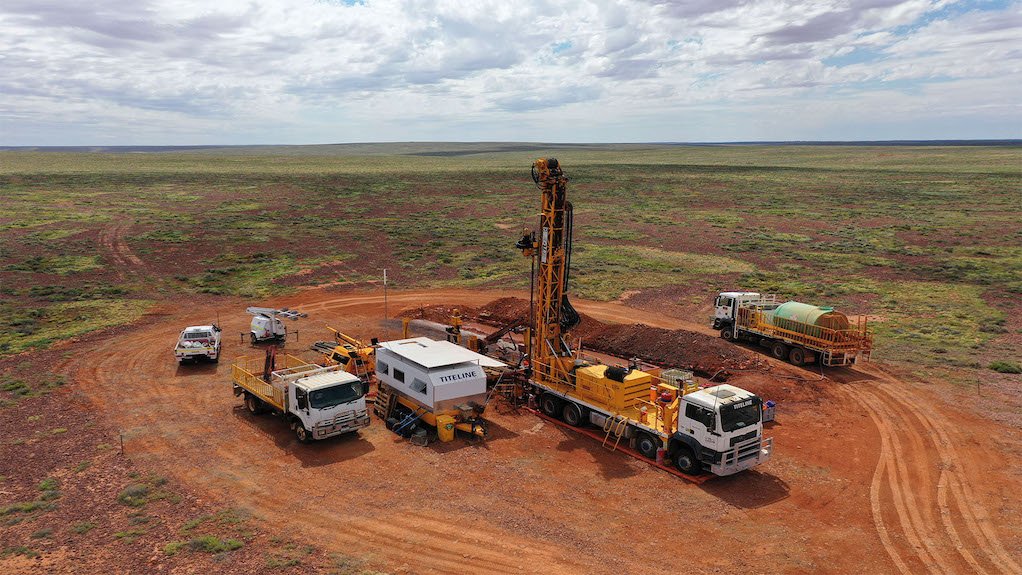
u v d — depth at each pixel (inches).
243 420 968.9
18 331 1492.4
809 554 630.5
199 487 750.5
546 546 637.9
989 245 2807.6
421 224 3395.7
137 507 700.7
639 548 637.3
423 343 1018.7
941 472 814.5
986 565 612.7
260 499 724.0
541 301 1008.9
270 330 1419.8
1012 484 780.0
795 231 3255.4
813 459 852.0
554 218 978.7
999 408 1038.4
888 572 601.6
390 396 966.4
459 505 717.3
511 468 815.7
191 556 602.2
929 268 2335.1
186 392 1093.1
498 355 1171.3
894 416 1009.5
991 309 1753.2
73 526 654.5
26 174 5359.3
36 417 965.8
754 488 768.9
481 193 4830.2
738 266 2431.1
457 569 595.5
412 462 831.1
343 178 5767.7
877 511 717.3
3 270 2134.6
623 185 5502.0
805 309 1301.7
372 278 2213.3
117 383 1136.8
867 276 2244.1
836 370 1254.3
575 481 781.3
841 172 6815.9
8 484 748.0
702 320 1700.3
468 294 1999.3
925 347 1403.8
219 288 2009.1
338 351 1141.1
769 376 1189.7
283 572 580.4
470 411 916.6
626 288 2064.5
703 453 764.0
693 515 702.5
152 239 2714.1
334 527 666.2
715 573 596.7
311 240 2844.5
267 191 4611.2
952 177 5880.9
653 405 887.1
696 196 4729.3
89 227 2970.0
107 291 1918.1
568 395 951.0
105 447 859.4
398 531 660.1
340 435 917.2
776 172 6934.1
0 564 581.9
